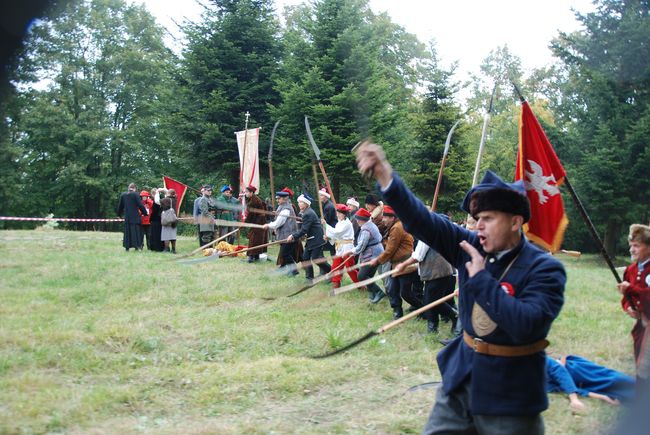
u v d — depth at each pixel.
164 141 32.31
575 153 24.02
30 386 5.53
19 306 8.89
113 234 22.61
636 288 5.19
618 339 7.97
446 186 24.81
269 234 14.52
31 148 34.66
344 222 11.16
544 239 5.88
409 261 8.04
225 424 4.90
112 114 36.88
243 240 22.38
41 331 7.22
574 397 5.58
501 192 3.11
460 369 3.19
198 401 5.37
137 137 36.12
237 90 25.16
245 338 7.52
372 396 5.63
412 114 24.64
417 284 9.15
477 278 2.96
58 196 36.09
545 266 3.03
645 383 4.69
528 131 5.91
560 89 31.08
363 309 9.58
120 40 36.41
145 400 5.35
